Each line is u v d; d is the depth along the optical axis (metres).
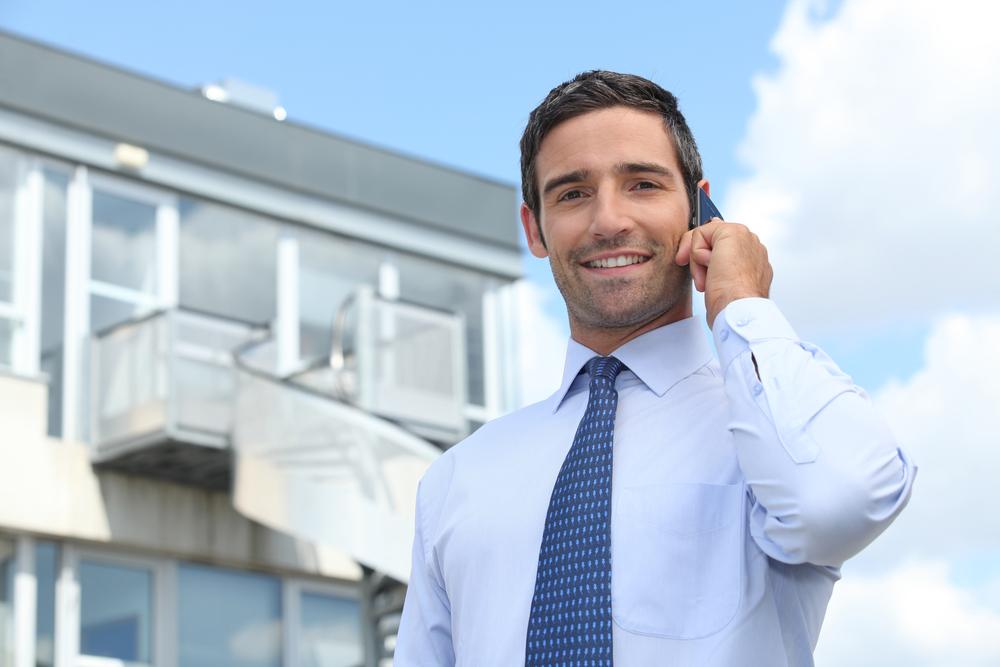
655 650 2.14
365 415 13.45
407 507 13.38
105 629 12.45
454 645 2.39
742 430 2.13
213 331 13.24
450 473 2.52
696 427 2.31
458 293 15.74
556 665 2.17
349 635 13.75
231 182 14.36
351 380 14.12
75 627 12.27
